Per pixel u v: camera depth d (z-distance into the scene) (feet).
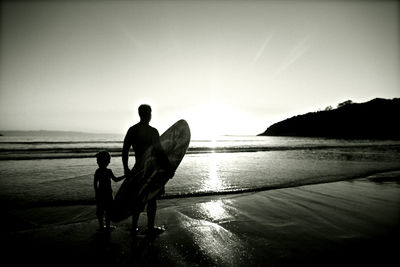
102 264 8.73
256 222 13.53
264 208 16.48
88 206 16.84
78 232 11.76
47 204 17.25
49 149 90.48
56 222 13.47
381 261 8.96
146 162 11.25
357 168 39.27
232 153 80.28
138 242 10.58
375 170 36.65
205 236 11.37
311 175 32.04
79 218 14.24
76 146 117.39
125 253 9.56
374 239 11.12
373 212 15.49
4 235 11.30
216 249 9.98
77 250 9.79
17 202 17.72
